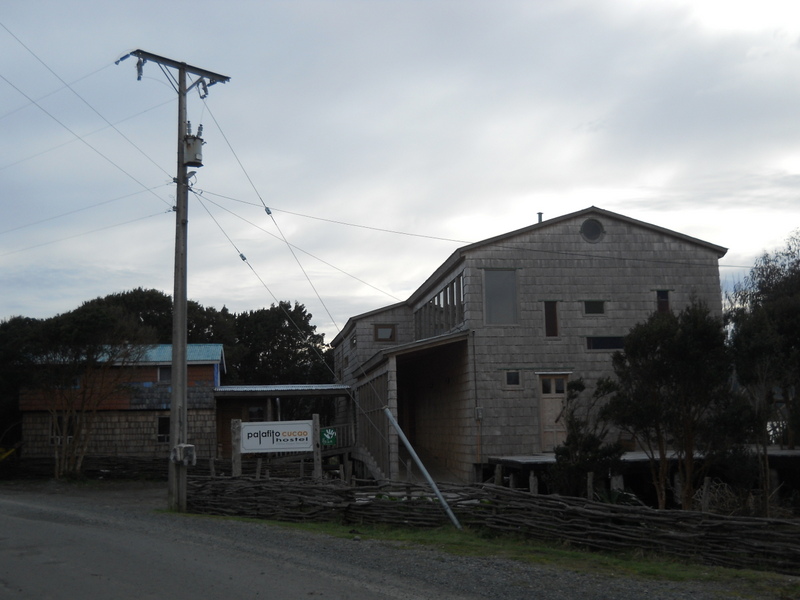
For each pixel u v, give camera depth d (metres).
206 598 7.11
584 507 11.30
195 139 16.91
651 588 8.08
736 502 15.98
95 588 7.52
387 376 23.48
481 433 22.88
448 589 7.80
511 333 23.45
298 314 53.47
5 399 28.56
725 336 15.48
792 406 19.72
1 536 11.23
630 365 15.67
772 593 7.93
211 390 30.31
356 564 9.17
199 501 16.62
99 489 25.36
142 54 16.48
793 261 36.16
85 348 26.83
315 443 17.33
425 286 28.80
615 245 24.31
